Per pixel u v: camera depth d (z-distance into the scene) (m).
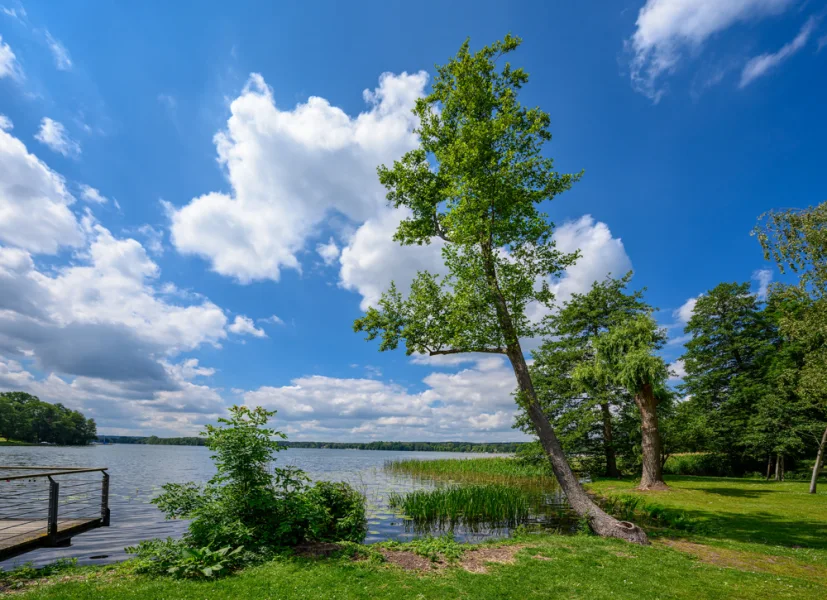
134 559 8.44
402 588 7.26
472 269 14.52
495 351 15.04
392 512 17.55
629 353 24.67
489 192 14.23
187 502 9.17
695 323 42.03
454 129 16.75
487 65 16.09
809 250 14.62
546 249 15.89
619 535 11.85
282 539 9.66
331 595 6.79
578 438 32.12
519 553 9.96
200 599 6.42
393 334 15.93
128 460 55.59
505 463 40.84
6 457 52.53
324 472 37.16
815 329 16.38
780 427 31.17
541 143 16.25
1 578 7.23
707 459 38.00
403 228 17.97
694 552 10.56
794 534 12.84
